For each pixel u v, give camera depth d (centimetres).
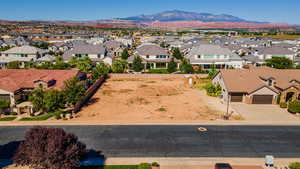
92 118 3441
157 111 3778
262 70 4812
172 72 6781
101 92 4862
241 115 3662
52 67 6003
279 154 2558
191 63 7225
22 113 3628
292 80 4344
